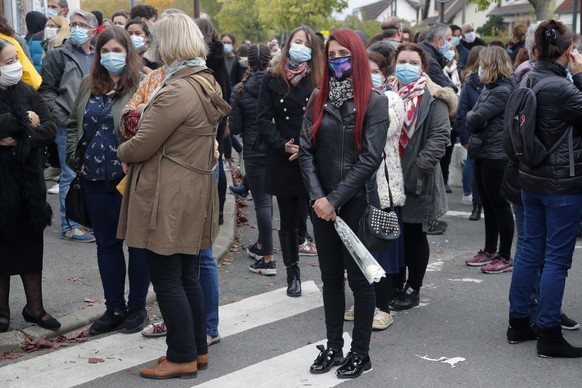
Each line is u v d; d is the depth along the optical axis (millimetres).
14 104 4980
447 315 5781
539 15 19156
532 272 5055
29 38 9820
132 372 4672
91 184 5219
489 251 7285
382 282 5402
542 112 4715
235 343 5188
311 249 7680
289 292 6250
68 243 7496
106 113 5168
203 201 4410
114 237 5273
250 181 6906
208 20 7070
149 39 7109
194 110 4297
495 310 5910
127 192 4449
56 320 5316
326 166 4449
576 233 4824
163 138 4254
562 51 4762
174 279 4457
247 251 7785
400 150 5648
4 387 4457
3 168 4992
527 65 6828
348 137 4387
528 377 4590
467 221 9516
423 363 4809
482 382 4512
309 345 5141
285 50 6074
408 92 5691
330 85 4473
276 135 6020
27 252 5141
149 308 5934
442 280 6793
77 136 5270
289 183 6039
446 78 8164
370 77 4410
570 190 4715
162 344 5137
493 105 6754
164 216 4285
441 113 5676
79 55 7469
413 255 5879
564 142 4703
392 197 4676
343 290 4672
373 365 4770
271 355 4961
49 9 9430
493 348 5082
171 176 4301
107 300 5355
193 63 4406
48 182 10188
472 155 7004
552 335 4867
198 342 4676
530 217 5027
